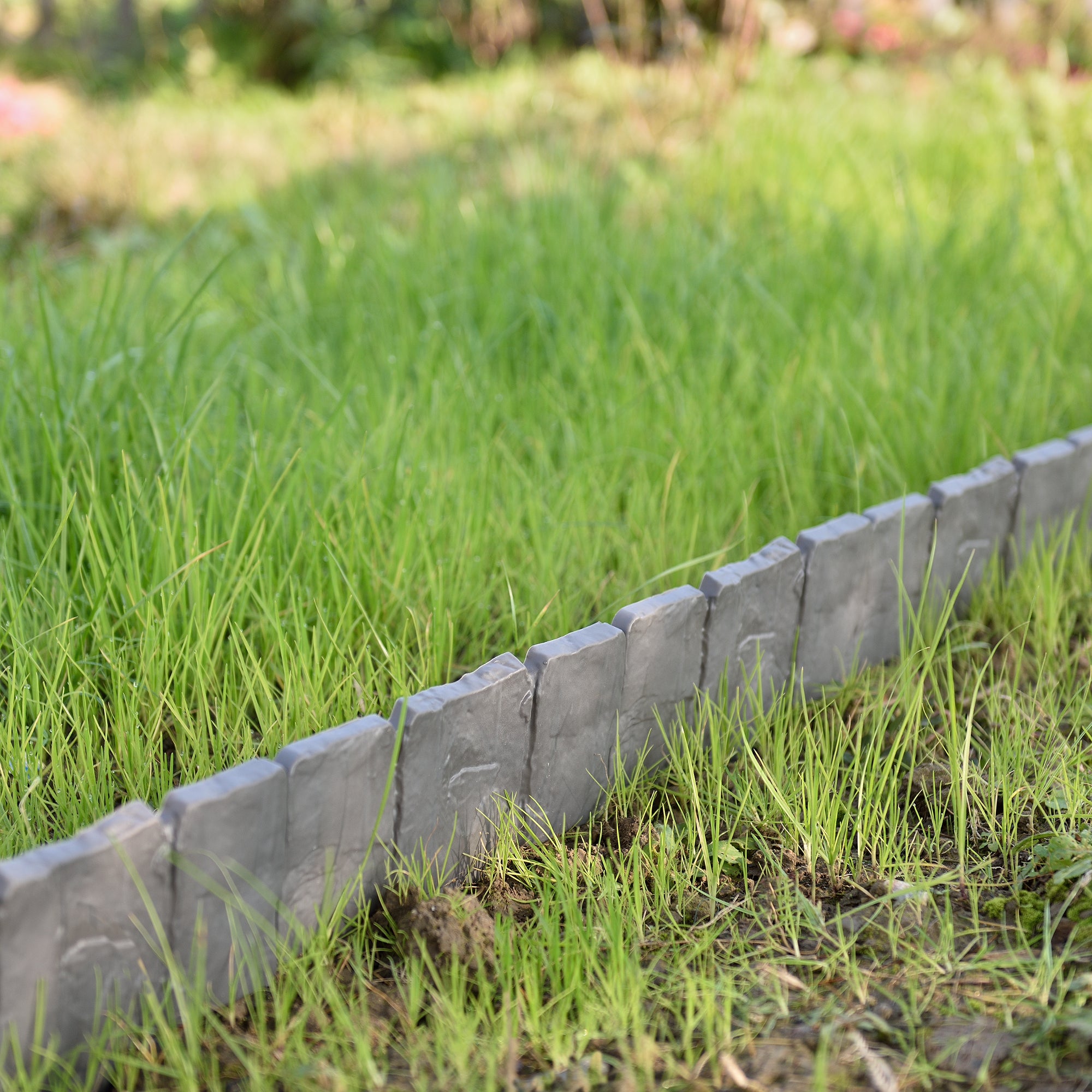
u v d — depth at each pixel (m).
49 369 3.00
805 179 5.61
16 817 2.02
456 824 2.04
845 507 3.23
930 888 2.05
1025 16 9.94
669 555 2.89
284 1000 1.76
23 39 13.48
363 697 2.34
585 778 2.23
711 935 1.92
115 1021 1.66
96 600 2.40
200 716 2.26
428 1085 1.66
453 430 3.26
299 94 10.41
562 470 3.24
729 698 2.43
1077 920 1.93
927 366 3.67
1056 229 4.88
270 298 4.30
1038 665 2.66
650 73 7.97
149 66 11.26
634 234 4.82
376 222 5.00
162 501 2.45
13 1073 1.56
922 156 6.14
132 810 1.62
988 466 2.89
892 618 2.75
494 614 2.79
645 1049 1.68
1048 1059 1.66
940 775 2.31
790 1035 1.73
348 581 2.48
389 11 11.05
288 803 1.77
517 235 4.55
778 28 8.62
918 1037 1.72
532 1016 1.73
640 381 3.67
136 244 5.49
